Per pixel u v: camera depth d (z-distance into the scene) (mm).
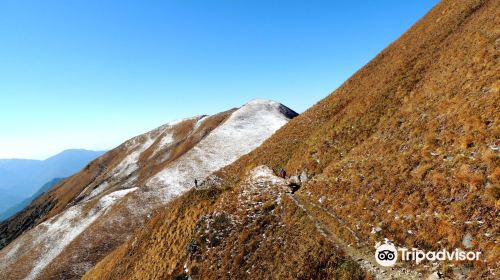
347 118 41406
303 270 21500
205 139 108500
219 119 166500
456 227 17609
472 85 25547
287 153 49906
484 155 19266
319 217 25969
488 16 34344
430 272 17031
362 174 26828
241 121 117375
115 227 78750
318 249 22234
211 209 36281
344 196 26266
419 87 35250
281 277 22375
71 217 99688
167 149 168375
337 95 57719
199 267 28797
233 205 33312
